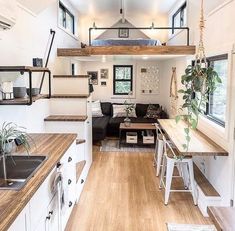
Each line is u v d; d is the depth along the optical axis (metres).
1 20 2.26
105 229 3.00
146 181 4.36
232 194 3.01
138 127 6.45
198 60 4.17
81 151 4.27
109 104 8.31
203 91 3.54
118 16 7.98
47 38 4.56
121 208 3.46
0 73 2.65
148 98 8.61
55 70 5.12
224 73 3.78
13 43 3.12
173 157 3.54
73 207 3.30
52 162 2.18
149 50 5.11
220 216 1.58
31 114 3.70
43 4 3.71
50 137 3.11
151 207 3.50
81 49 5.18
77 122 4.30
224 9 3.47
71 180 2.99
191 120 3.64
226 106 3.23
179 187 4.09
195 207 3.51
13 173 2.33
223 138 3.31
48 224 2.07
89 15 7.84
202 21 3.78
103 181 4.35
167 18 7.93
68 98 4.55
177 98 6.27
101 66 8.55
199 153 3.16
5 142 2.29
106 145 6.64
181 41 6.20
